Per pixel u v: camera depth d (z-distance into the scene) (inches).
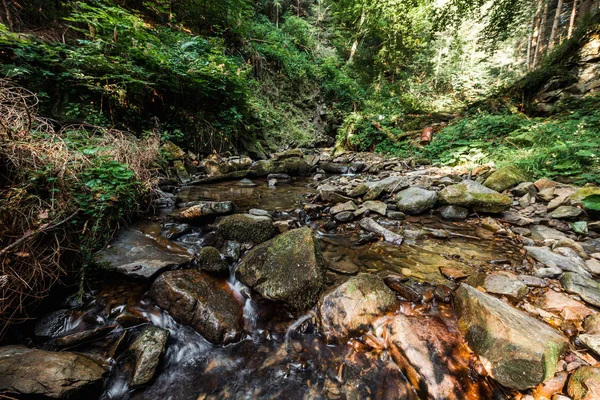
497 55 813.9
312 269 81.9
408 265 96.3
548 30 729.0
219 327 70.1
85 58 180.2
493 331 57.6
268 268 86.9
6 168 73.3
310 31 606.5
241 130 316.2
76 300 75.4
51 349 62.6
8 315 64.1
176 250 98.8
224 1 344.5
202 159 255.9
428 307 74.9
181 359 65.5
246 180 224.5
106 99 196.2
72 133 122.3
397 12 631.8
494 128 283.0
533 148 206.1
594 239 110.6
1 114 77.2
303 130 455.8
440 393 52.6
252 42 433.7
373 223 128.3
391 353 63.4
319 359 64.6
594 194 116.0
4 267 63.8
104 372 58.2
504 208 133.3
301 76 508.4
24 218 70.4
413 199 148.8
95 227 88.4
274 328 73.9
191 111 265.4
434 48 783.1
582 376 49.2
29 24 200.5
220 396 57.4
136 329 71.1
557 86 338.6
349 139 394.6
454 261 98.4
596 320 62.2
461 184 150.6
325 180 230.7
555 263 91.2
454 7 586.6
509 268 92.5
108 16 194.4
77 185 90.8
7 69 148.4
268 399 56.6
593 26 332.2
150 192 134.3
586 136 193.0
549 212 135.4
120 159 124.0
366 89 668.7
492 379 54.2
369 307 73.1
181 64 231.9
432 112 502.3
